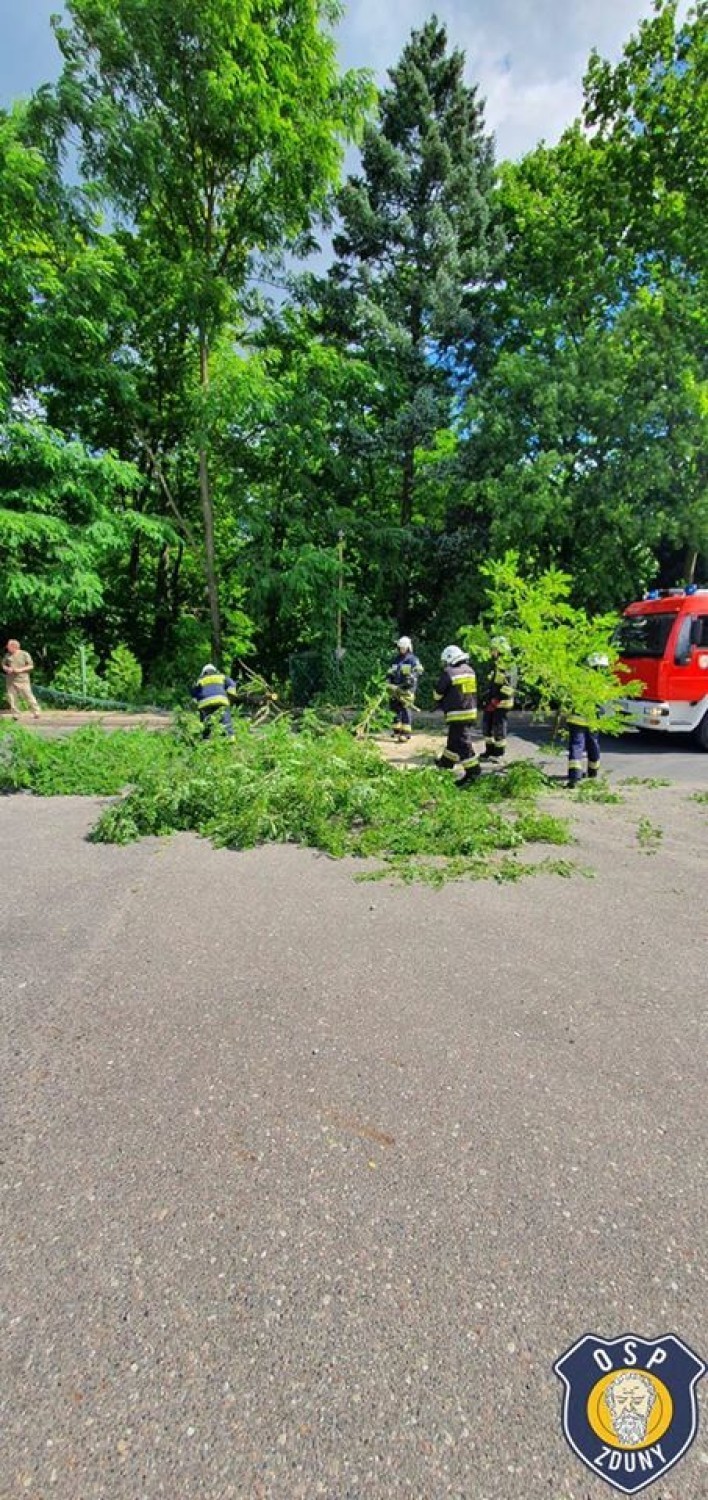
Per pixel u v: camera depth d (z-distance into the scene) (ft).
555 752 33.24
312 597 52.49
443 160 50.06
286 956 11.93
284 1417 4.83
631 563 50.62
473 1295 5.76
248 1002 10.44
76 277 45.88
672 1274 5.97
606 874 16.16
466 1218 6.57
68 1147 7.50
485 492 47.52
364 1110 8.08
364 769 23.48
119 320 51.11
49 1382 5.05
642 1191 6.90
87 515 49.67
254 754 23.63
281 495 54.54
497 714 30.99
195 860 17.08
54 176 44.96
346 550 57.11
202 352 51.06
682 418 45.24
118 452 59.93
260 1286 5.84
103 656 63.77
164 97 44.47
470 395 51.85
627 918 13.58
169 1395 4.96
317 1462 4.55
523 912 13.88
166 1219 6.54
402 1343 5.35
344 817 19.90
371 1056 9.11
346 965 11.60
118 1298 5.73
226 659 60.03
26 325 47.11
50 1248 6.22
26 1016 10.05
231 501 54.44
